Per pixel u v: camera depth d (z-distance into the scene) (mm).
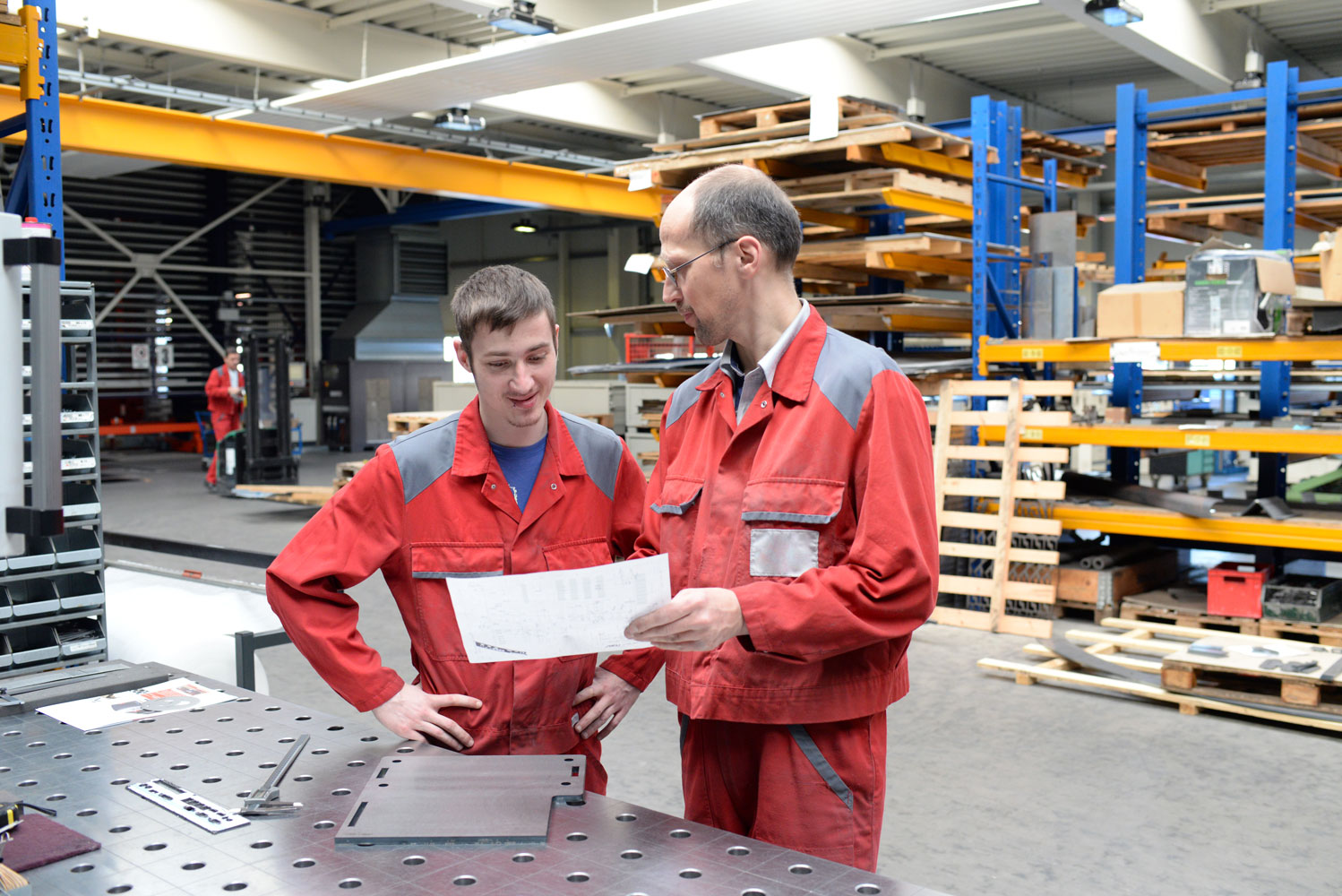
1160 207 8555
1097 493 6777
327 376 19188
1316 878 3150
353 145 10367
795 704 1633
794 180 6719
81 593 2432
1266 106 6594
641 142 15531
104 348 17953
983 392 6336
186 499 12297
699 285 1638
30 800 1511
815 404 1623
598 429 2078
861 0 6566
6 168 16047
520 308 1765
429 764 1625
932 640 5938
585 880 1256
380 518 1879
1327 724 4359
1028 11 10555
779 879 1260
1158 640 5855
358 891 1228
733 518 1689
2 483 1423
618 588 1476
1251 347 5430
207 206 18875
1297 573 6938
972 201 6660
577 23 8734
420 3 9391
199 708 1950
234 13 9258
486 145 11719
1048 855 3311
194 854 1332
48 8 2840
